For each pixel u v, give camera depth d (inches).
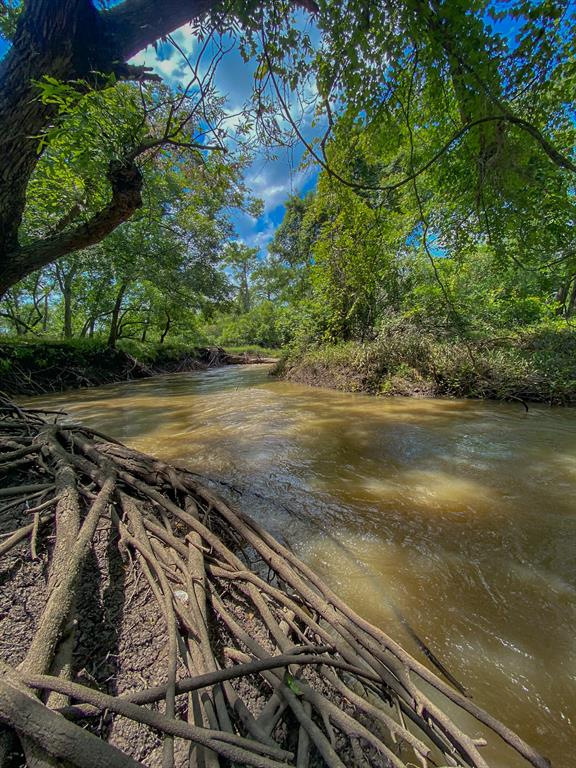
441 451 111.1
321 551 58.5
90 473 60.2
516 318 294.5
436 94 76.9
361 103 78.7
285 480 88.9
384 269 241.8
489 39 63.2
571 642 40.6
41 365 307.1
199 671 29.2
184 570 40.9
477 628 42.8
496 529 64.8
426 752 24.5
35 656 26.3
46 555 44.4
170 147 113.9
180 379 405.7
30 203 167.9
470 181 118.4
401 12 60.1
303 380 302.7
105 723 27.2
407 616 44.6
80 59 88.2
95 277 399.5
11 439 75.5
